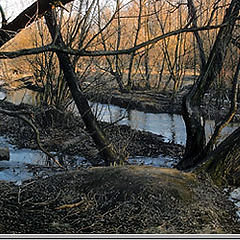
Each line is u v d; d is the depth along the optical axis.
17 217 4.62
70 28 10.96
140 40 21.77
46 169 7.89
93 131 8.57
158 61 25.64
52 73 12.23
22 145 9.99
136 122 15.01
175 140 12.25
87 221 4.66
